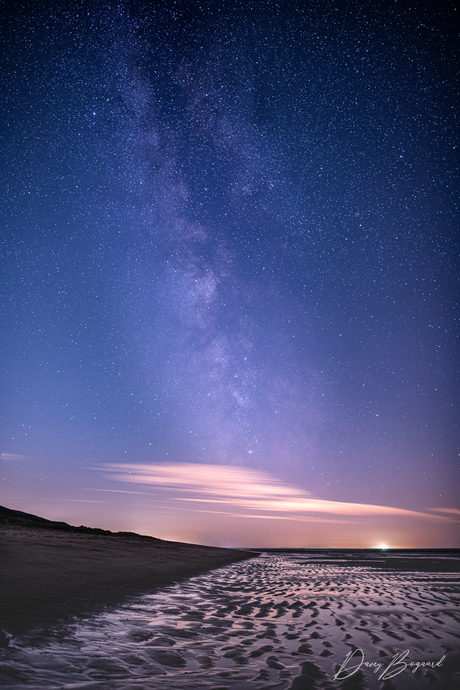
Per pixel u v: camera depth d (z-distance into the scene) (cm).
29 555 1107
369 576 1313
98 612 579
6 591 647
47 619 504
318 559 2427
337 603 746
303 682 333
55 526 2692
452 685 339
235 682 328
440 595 860
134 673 340
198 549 2784
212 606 695
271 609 679
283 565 1881
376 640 477
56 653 378
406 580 1183
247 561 2142
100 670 341
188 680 329
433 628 543
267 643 457
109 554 1492
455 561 2114
